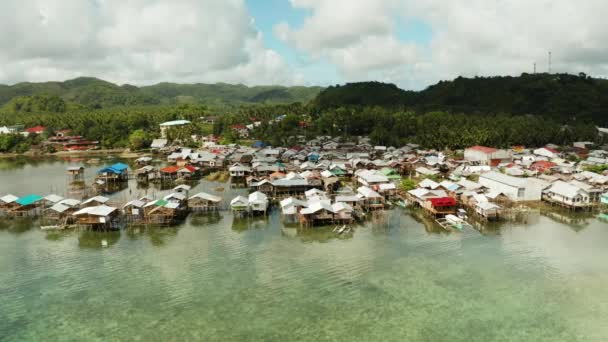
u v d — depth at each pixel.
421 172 121.94
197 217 83.94
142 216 80.88
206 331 44.03
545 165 126.94
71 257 63.62
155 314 47.31
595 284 54.12
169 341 42.38
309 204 83.62
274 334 43.47
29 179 125.44
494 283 54.59
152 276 56.84
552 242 69.44
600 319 46.16
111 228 76.75
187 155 156.12
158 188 113.44
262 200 86.44
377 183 105.75
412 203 91.62
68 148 199.25
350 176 127.38
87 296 51.34
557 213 85.75
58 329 44.62
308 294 51.78
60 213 79.06
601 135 192.00
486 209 79.31
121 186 116.06
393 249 66.69
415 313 47.47
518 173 116.00
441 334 43.47
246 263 61.16
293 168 129.38
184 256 63.88
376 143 190.38
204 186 115.44
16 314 47.44
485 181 103.94
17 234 74.06
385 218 83.12
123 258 63.09
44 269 59.19
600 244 68.44
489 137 177.38
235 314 47.22
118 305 49.25
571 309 48.19
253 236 72.88
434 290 52.78
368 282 55.06
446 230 75.81
